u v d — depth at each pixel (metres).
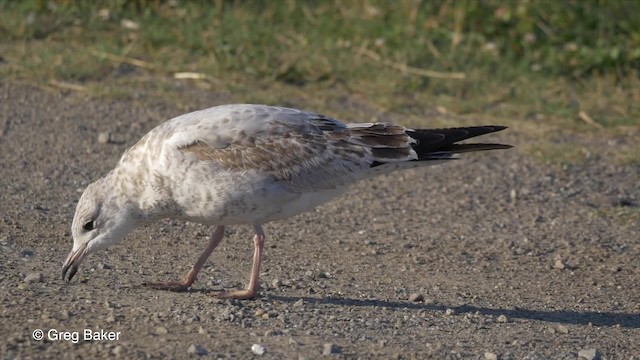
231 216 10.21
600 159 16.11
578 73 18.89
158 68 18.08
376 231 13.09
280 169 10.12
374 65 18.86
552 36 19.66
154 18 19.75
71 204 13.27
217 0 20.05
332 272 11.61
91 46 18.59
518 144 16.44
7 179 13.89
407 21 20.05
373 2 20.55
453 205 14.20
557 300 11.24
